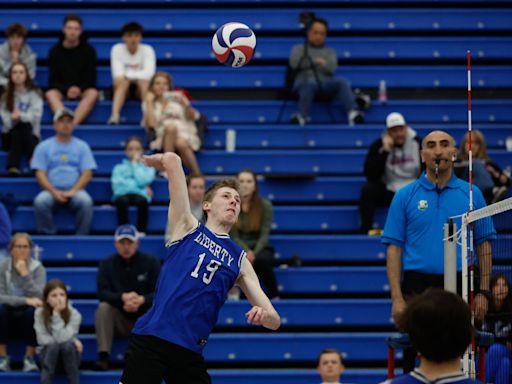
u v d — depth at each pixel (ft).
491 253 40.32
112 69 78.79
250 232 64.75
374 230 68.49
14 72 74.08
